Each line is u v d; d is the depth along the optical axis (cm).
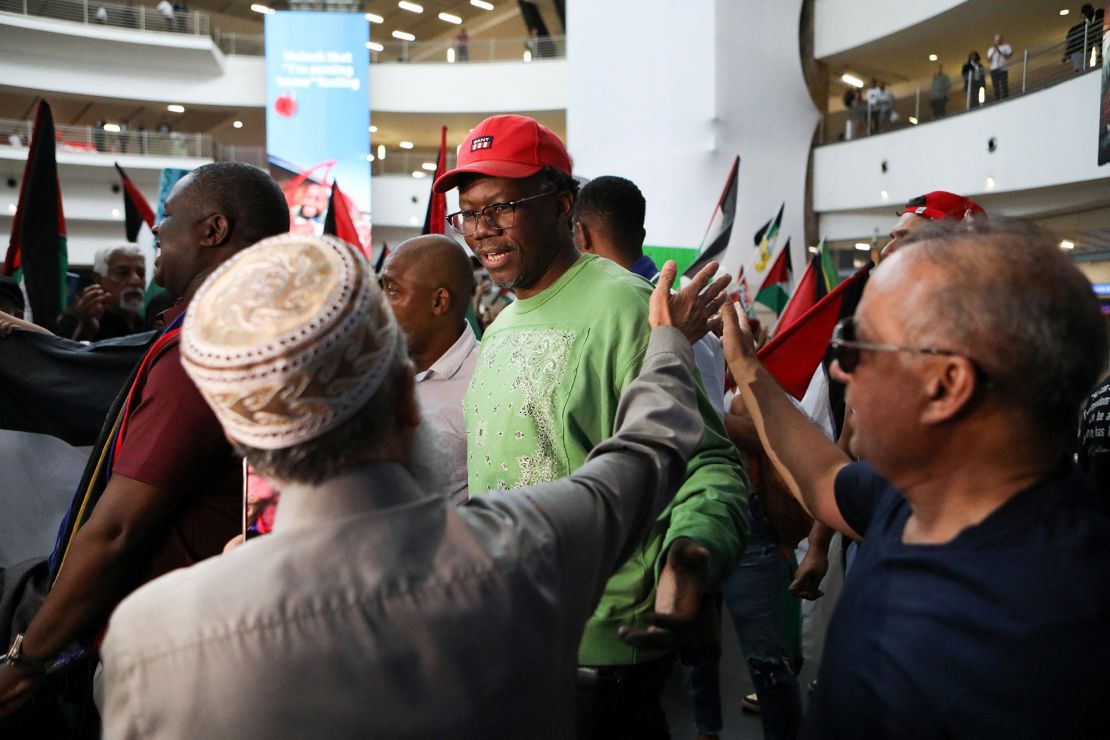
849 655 81
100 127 1867
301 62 1700
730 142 1111
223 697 68
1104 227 1100
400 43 1916
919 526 83
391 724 70
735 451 129
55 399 195
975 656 70
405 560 74
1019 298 73
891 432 79
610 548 87
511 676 74
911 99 1356
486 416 149
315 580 71
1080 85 985
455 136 2159
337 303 72
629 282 145
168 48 1830
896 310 78
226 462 137
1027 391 73
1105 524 72
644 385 105
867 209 1354
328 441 74
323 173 1708
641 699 138
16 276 371
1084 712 66
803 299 392
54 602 127
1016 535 73
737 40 1109
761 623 237
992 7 1233
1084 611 67
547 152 149
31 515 208
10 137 1812
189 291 157
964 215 219
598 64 1141
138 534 129
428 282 191
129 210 580
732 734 283
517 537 79
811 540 217
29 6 1762
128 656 71
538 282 151
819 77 1437
